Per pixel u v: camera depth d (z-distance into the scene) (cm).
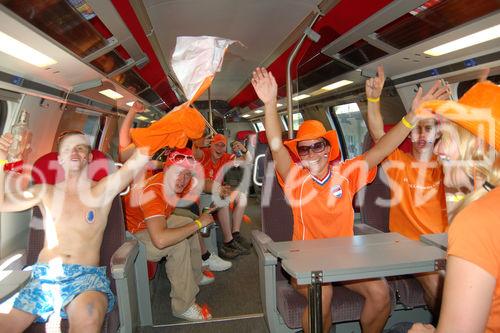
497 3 217
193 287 319
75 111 423
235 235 504
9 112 300
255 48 470
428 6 243
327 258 170
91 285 224
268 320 228
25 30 223
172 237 291
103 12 262
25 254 289
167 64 522
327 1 287
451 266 99
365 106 498
